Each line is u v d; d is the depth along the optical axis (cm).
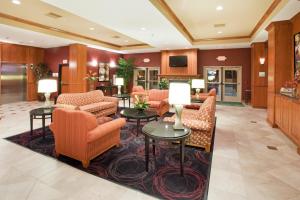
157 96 705
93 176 257
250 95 952
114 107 646
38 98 1005
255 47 814
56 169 274
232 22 623
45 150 337
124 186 235
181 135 259
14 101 937
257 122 562
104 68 1077
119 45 1063
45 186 233
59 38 755
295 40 472
